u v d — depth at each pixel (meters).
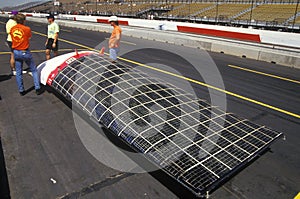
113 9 42.19
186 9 32.34
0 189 2.72
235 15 26.56
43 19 33.12
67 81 4.58
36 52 10.43
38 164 3.16
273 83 7.16
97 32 20.53
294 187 2.94
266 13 24.78
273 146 3.79
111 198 2.67
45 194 2.69
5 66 7.90
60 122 4.25
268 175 3.13
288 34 11.38
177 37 14.73
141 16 31.59
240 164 2.83
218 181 2.58
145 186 2.87
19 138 3.72
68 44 13.10
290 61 9.37
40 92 5.57
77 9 50.41
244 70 8.65
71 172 3.04
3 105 4.85
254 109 5.20
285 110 5.19
